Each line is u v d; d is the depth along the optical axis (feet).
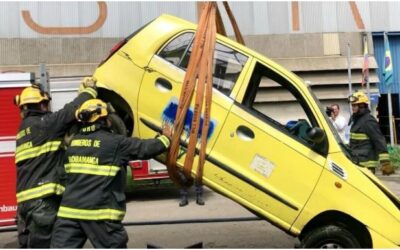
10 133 21.49
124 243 12.92
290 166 15.33
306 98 15.99
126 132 16.44
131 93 15.84
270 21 53.93
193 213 28.02
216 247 20.75
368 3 55.57
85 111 13.08
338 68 53.93
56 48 50.39
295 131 15.88
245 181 15.23
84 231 12.64
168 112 15.52
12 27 49.73
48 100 15.97
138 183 31.55
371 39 55.52
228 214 27.50
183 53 16.02
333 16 55.16
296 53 54.34
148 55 15.93
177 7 51.80
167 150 15.17
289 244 21.13
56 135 14.97
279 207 15.25
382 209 15.44
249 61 15.93
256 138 15.39
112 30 51.37
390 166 22.36
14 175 21.62
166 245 21.27
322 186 15.31
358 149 22.72
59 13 50.52
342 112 54.24
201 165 15.15
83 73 49.93
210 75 15.29
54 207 14.73
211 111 15.43
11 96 21.47
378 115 59.82
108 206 12.73
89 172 12.71
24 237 15.10
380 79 57.93
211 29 15.58
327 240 15.51
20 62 49.78
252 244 21.21
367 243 15.69
